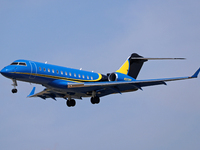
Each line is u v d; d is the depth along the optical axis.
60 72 102.25
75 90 107.12
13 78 95.69
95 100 111.88
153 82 105.12
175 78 100.50
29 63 97.00
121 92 114.50
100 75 113.56
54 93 114.69
